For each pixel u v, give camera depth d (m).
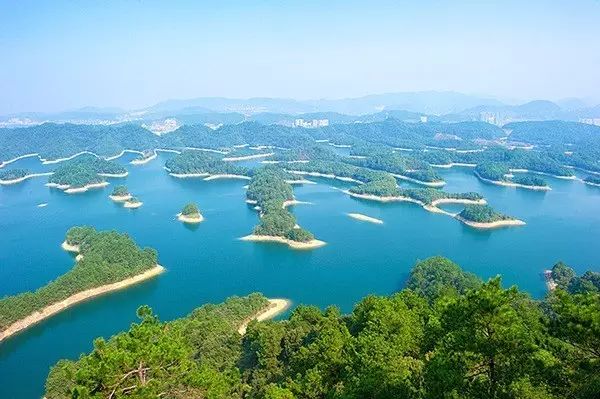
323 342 91.00
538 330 51.53
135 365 44.12
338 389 75.19
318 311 133.50
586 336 42.12
